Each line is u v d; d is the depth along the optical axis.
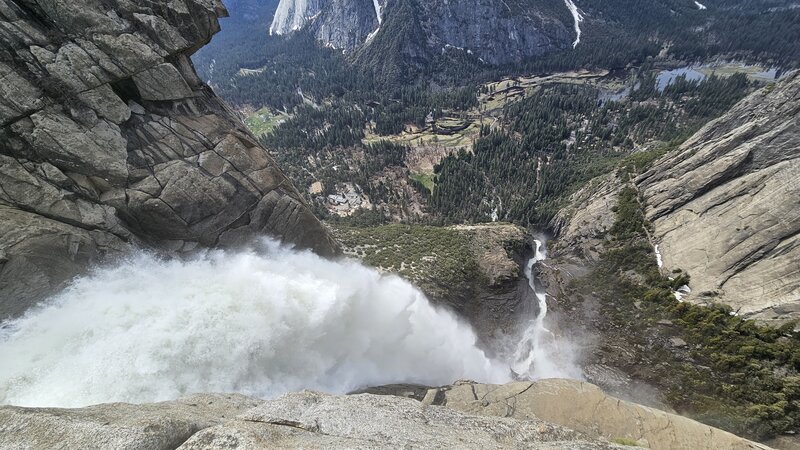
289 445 8.39
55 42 17.91
